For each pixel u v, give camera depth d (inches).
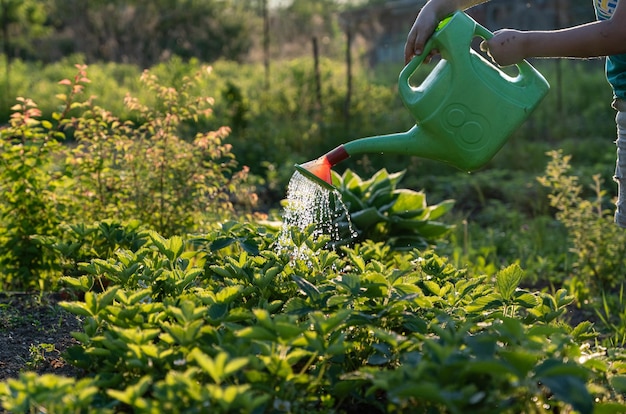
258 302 117.0
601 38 105.8
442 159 113.6
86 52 800.3
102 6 820.0
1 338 131.3
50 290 156.9
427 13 112.1
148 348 98.8
